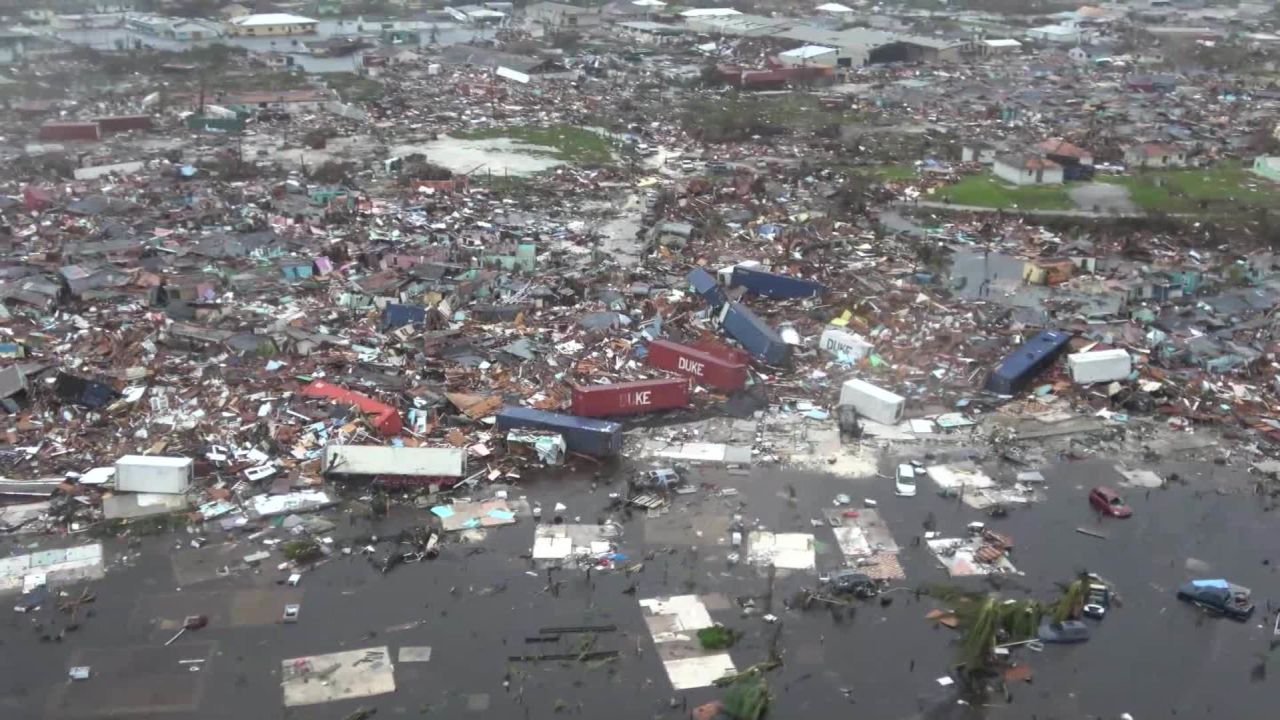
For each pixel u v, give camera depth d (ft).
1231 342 256.11
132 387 221.87
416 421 213.46
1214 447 215.51
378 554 173.88
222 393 220.84
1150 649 156.66
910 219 364.17
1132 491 199.11
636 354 248.11
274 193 368.27
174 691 142.31
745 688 140.56
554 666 149.48
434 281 282.56
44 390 217.56
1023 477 202.90
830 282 295.69
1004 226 358.02
